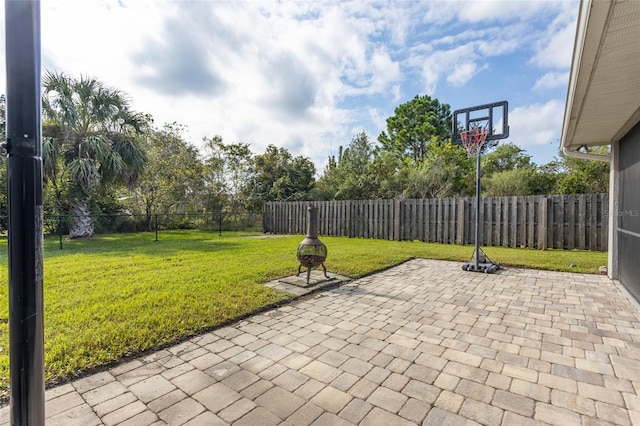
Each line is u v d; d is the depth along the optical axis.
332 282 4.39
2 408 1.71
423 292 4.05
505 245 7.91
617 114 3.46
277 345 2.53
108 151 9.30
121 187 10.70
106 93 9.36
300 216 12.05
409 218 9.54
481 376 2.07
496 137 5.30
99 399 1.80
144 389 1.91
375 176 14.56
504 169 15.26
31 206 1.10
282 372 2.12
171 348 2.46
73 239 9.64
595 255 6.41
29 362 1.11
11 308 1.09
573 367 2.19
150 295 3.66
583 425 1.60
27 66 1.09
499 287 4.30
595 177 10.11
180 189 14.14
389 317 3.15
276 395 1.86
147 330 2.68
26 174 1.08
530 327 2.90
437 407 1.75
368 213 10.41
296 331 2.81
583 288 4.25
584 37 1.90
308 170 18.31
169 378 2.03
